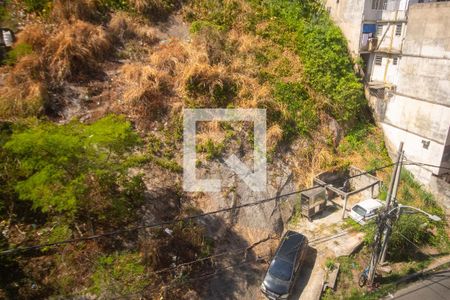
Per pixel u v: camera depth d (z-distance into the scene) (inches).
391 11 735.7
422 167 698.8
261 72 693.9
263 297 478.9
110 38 651.5
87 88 573.6
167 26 742.5
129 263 418.3
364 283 518.9
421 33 663.1
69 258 397.7
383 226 488.1
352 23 783.1
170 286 423.5
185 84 602.9
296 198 609.6
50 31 616.7
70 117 526.9
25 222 410.0
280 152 630.5
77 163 385.4
